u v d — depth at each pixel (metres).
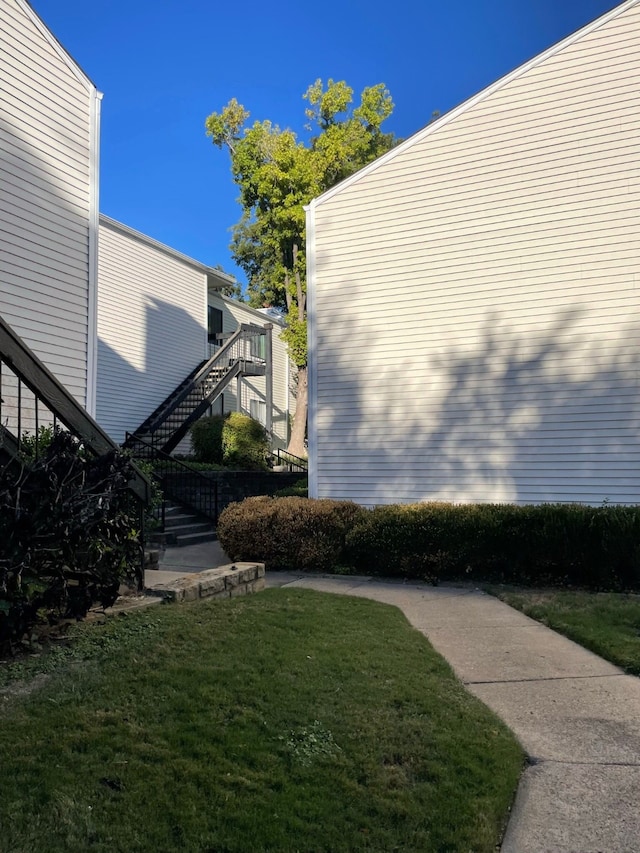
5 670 3.63
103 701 3.31
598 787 2.95
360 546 8.44
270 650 4.36
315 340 10.71
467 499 9.54
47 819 2.33
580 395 8.97
